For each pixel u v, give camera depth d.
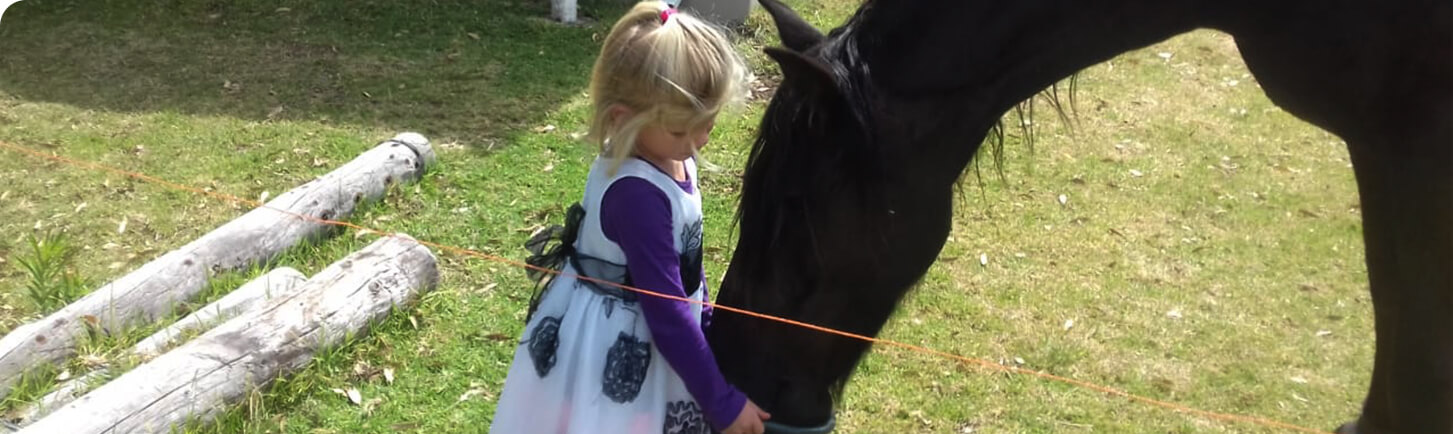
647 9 1.84
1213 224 4.25
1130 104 5.45
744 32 6.10
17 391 2.79
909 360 3.29
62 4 6.22
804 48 1.97
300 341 2.99
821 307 1.95
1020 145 4.87
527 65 5.57
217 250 3.44
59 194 4.11
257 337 2.92
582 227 1.97
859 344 2.03
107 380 2.84
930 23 1.90
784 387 2.00
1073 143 4.94
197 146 4.55
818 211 1.84
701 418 2.07
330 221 3.61
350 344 3.12
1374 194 2.20
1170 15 2.07
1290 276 3.88
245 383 2.83
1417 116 2.05
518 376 2.07
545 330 2.03
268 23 6.02
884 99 1.88
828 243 1.87
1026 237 4.08
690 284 1.97
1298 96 2.20
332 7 6.29
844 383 2.10
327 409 2.94
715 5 6.18
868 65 1.89
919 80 1.90
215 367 2.79
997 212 4.26
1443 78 2.00
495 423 2.09
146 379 2.69
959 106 1.93
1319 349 3.43
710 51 1.81
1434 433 2.30
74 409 2.56
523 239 3.89
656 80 1.77
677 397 2.04
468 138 4.69
